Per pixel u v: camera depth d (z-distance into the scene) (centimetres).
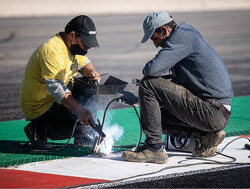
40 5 6456
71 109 921
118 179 786
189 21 4956
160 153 875
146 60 2573
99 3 6825
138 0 7194
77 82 980
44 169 855
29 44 3306
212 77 844
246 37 3644
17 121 1337
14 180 791
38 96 970
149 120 862
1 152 995
